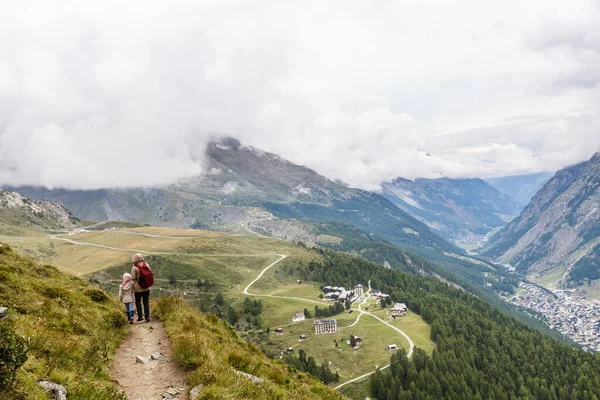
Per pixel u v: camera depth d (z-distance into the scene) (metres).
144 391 14.72
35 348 14.09
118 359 18.20
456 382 133.25
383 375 135.50
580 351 182.62
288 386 21.56
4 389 10.02
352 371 148.62
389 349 162.88
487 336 187.75
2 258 25.64
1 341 10.45
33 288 21.64
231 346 25.27
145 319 25.89
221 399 13.38
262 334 187.38
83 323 19.86
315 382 29.45
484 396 134.25
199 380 14.95
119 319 23.22
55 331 17.00
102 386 13.45
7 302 18.16
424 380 132.88
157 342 21.36
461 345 164.50
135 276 25.31
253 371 19.92
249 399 14.56
